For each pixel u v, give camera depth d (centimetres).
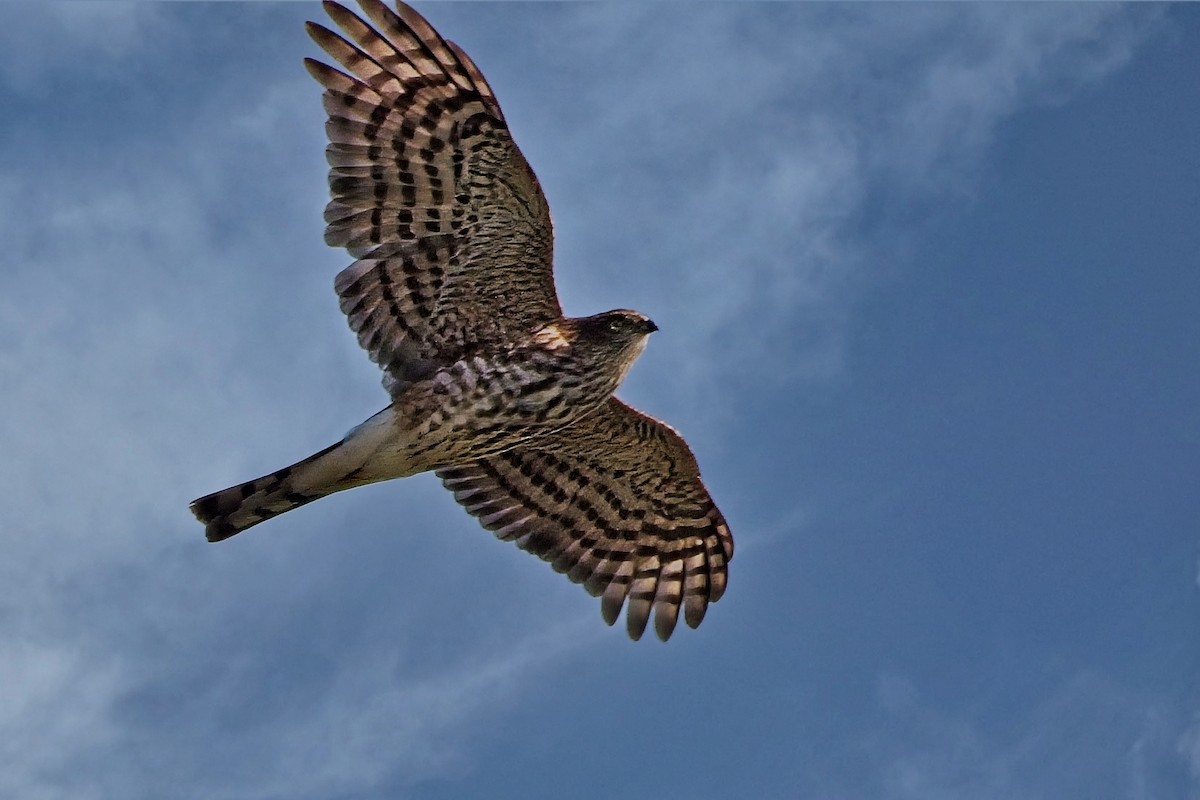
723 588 1758
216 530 1509
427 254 1491
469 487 1717
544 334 1529
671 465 1702
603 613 1741
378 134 1473
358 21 1448
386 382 1515
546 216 1476
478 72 1445
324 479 1519
